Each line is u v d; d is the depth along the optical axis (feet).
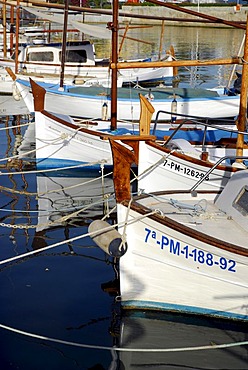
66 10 65.87
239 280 24.25
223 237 25.26
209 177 34.32
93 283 28.71
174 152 34.17
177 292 25.45
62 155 49.24
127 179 25.17
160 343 23.70
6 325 24.73
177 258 24.81
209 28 187.21
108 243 24.09
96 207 39.83
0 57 89.92
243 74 35.58
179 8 44.34
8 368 21.95
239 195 27.63
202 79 100.12
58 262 31.14
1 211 38.86
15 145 57.62
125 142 34.24
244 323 25.04
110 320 25.32
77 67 84.84
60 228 35.91
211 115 61.31
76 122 52.80
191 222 26.66
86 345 23.25
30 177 47.44
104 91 63.21
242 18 181.57
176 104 57.77
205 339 24.03
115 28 45.44
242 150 36.24
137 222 24.84
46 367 22.06
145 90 62.69
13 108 78.07
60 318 25.39
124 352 22.99
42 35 110.42
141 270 25.50
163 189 35.01
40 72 85.15
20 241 33.78
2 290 27.86
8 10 105.60
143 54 126.31
